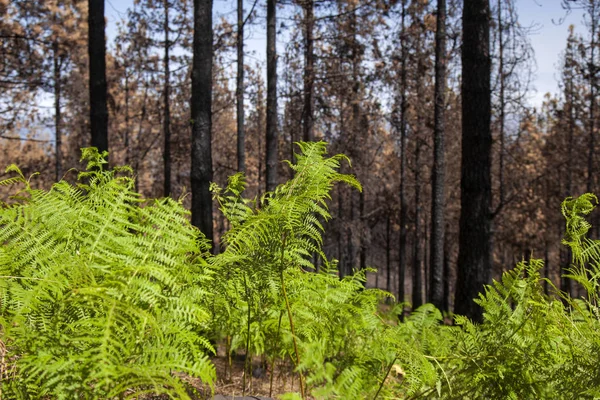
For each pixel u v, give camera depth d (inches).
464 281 279.3
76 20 888.3
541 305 56.3
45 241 55.3
